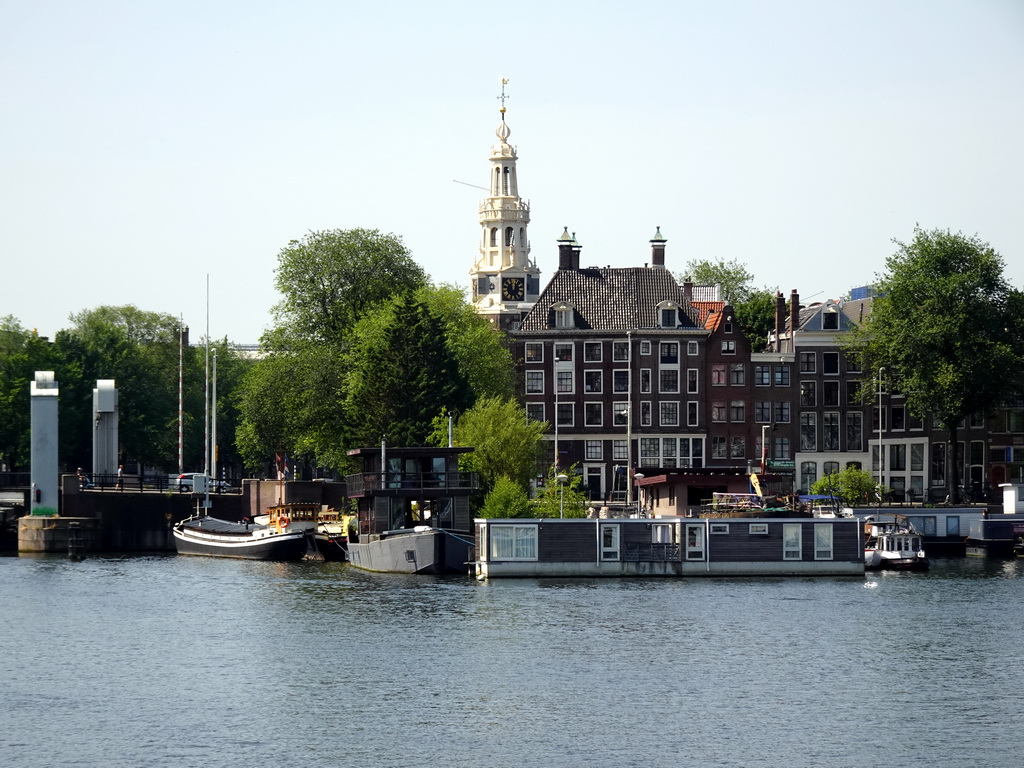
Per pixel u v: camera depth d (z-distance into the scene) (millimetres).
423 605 94812
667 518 109750
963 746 61375
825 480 149500
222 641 82938
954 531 137000
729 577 109438
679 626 86625
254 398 149000
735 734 62969
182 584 108312
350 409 140625
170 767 58781
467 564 111500
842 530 110812
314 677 73312
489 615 90500
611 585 104438
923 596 99750
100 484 145125
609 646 80562
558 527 108812
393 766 58906
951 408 144625
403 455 116500
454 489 116188
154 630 86812
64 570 119750
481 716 65750
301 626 87250
